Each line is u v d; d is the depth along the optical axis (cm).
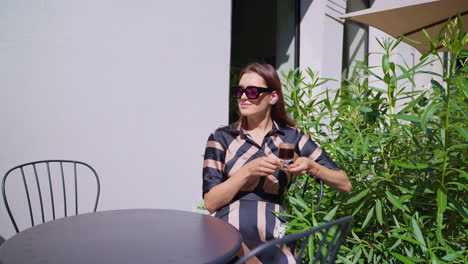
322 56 447
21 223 243
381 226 192
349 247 196
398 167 192
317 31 453
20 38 240
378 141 192
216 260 104
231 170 167
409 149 198
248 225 154
